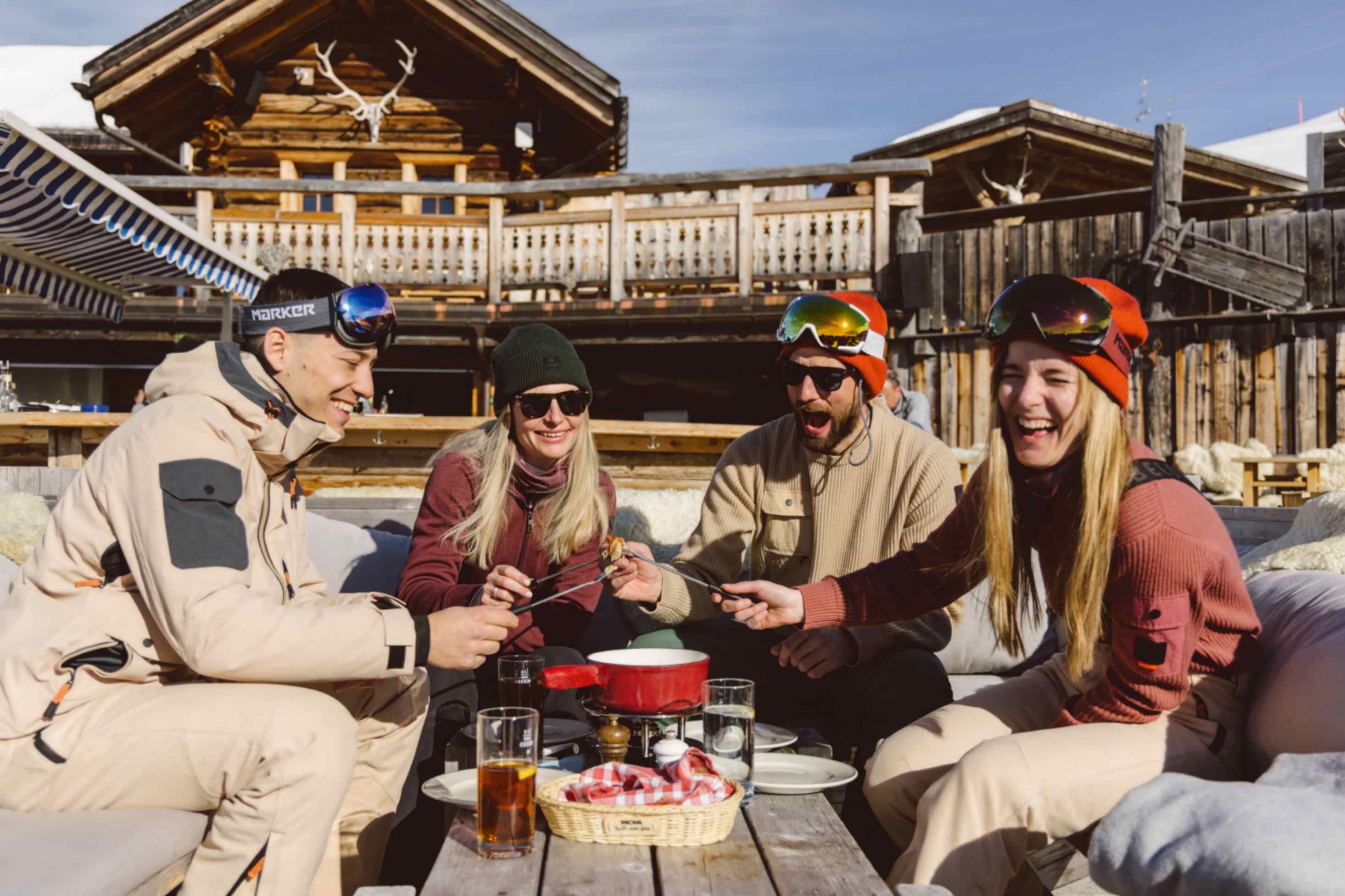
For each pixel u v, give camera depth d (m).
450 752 2.21
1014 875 1.92
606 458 6.46
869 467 2.83
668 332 9.44
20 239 5.39
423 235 9.68
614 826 1.62
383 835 2.29
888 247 9.12
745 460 2.98
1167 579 1.96
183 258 5.58
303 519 2.47
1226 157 11.66
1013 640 2.29
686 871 1.52
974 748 1.97
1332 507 3.13
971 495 2.38
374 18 12.11
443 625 2.05
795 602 2.43
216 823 1.89
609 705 1.98
